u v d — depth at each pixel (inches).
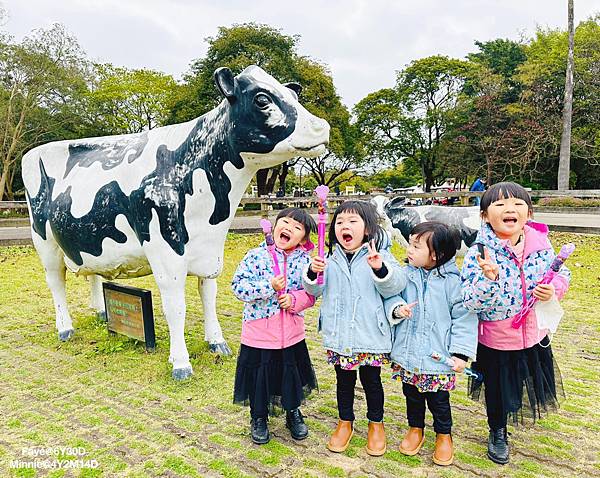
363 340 91.4
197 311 206.4
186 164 127.1
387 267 87.7
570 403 118.1
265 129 117.9
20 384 128.8
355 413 112.2
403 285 90.3
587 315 195.8
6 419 109.6
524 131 890.1
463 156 1005.2
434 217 218.7
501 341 90.3
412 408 95.3
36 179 157.9
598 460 93.7
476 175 1040.8
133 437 101.3
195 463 91.5
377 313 91.7
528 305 88.3
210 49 824.3
